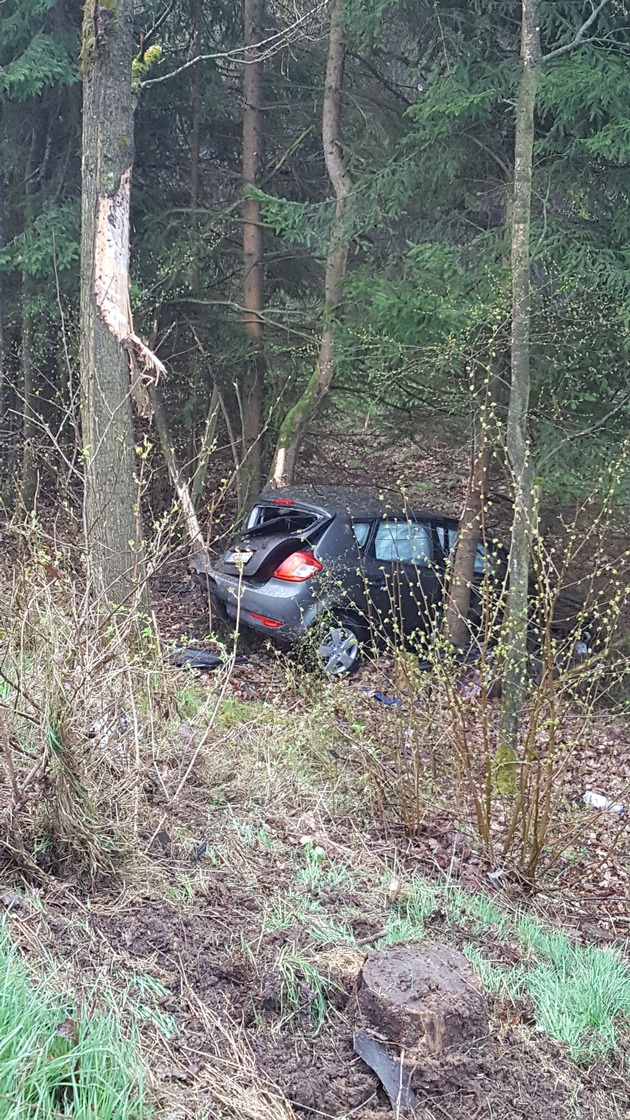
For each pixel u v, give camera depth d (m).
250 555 8.71
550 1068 3.44
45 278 11.48
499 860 5.23
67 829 3.77
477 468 8.93
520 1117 3.15
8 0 10.77
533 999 3.84
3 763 4.15
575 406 8.63
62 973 3.11
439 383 9.62
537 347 8.62
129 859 4.00
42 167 11.73
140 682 4.99
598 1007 3.82
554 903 5.02
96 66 7.00
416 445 11.18
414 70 10.27
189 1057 2.95
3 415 12.25
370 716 6.57
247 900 3.97
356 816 5.41
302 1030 3.26
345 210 10.18
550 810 5.24
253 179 12.16
